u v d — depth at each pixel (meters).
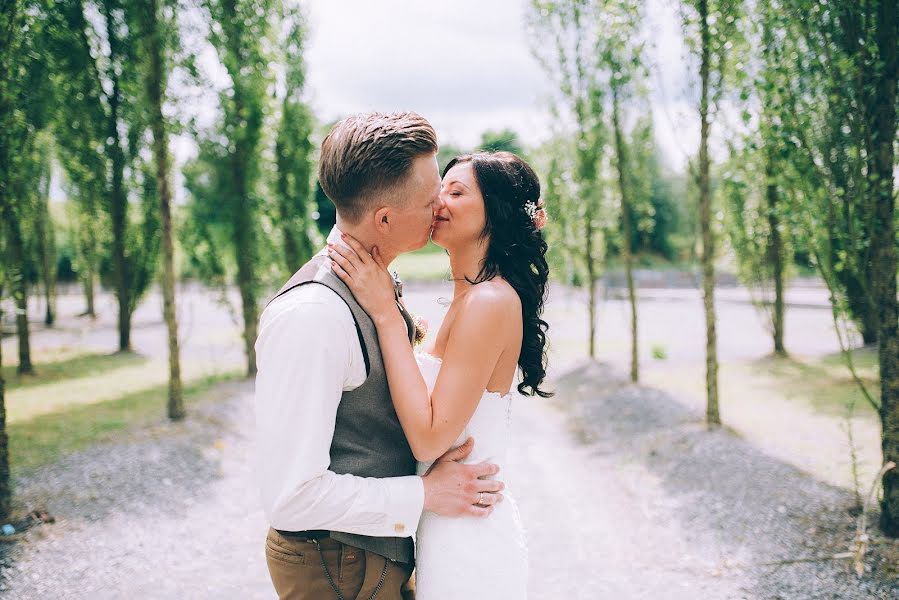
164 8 8.14
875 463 5.86
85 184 12.66
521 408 9.59
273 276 11.03
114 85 11.06
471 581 1.76
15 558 4.40
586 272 13.25
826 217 4.62
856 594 3.75
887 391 4.25
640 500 5.54
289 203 10.93
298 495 1.51
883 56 4.26
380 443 1.71
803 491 5.25
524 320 1.97
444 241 1.92
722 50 6.08
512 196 1.90
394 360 1.67
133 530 4.96
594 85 10.43
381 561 1.70
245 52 9.88
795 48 4.66
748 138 5.29
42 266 19.03
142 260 14.32
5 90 4.96
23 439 7.20
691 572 4.20
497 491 1.79
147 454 6.55
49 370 12.06
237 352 14.62
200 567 4.44
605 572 4.29
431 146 1.65
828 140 4.64
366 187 1.61
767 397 8.87
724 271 31.78
